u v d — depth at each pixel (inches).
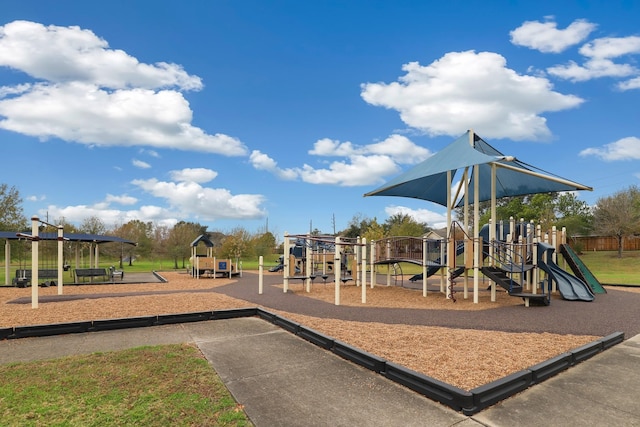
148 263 1592.0
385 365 175.3
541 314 344.5
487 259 572.4
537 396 153.6
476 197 474.6
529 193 605.3
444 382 156.3
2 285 614.9
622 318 322.3
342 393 155.2
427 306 397.1
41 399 145.3
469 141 498.0
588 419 134.0
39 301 409.1
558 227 1397.6
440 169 454.9
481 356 200.7
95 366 185.2
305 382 166.9
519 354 205.3
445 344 225.9
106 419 129.0
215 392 153.4
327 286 608.1
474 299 423.5
